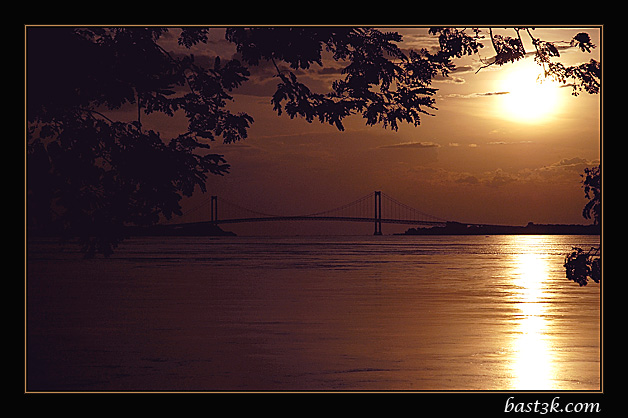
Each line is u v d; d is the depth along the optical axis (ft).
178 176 47.78
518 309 108.27
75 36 47.39
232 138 50.80
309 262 289.33
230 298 129.59
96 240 46.16
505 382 53.21
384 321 92.43
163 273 215.51
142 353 66.85
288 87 48.57
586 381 53.52
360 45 47.70
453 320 93.45
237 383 53.52
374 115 48.57
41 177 45.42
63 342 74.08
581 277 74.13
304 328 85.46
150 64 48.62
